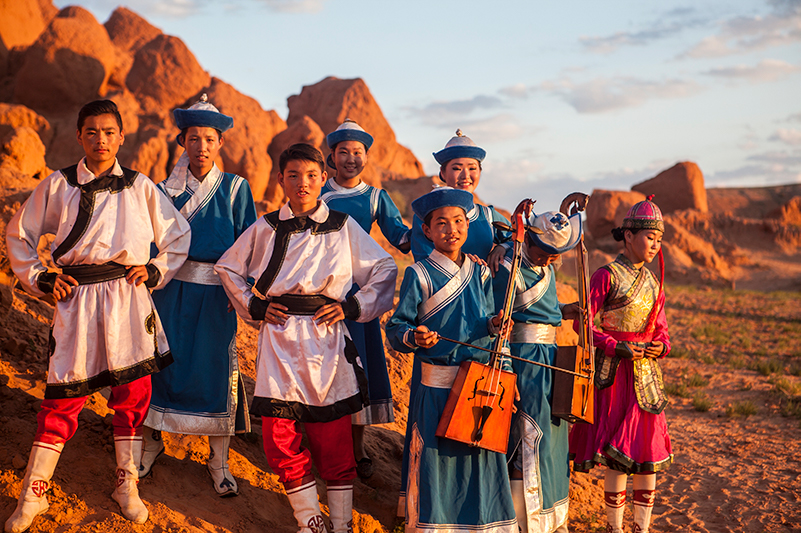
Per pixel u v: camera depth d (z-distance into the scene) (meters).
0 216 6.33
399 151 37.69
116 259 3.38
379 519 4.25
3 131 16.05
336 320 3.59
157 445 3.91
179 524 3.39
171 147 20.48
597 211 44.53
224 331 4.05
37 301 5.28
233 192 4.18
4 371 4.23
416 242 4.34
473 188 4.81
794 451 6.80
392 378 6.50
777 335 16.17
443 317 3.67
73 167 3.45
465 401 3.51
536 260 4.06
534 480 3.85
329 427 3.61
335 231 3.71
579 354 3.99
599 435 4.18
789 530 4.83
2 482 3.35
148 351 3.43
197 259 4.02
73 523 3.23
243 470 4.22
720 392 9.68
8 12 23.81
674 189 53.28
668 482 5.85
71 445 3.76
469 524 3.55
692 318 18.22
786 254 51.34
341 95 36.44
